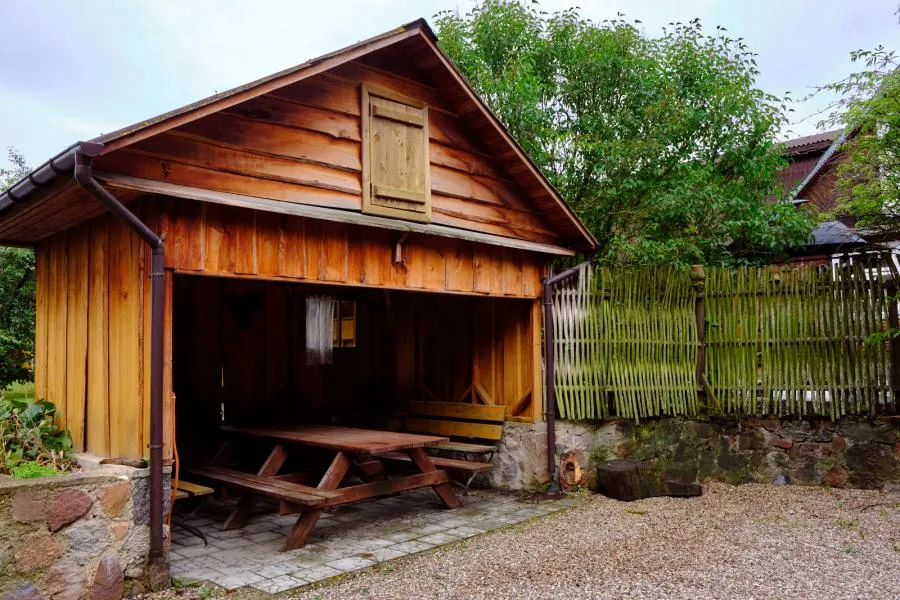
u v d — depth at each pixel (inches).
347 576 184.4
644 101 407.5
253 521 250.1
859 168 274.2
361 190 230.1
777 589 169.0
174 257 179.9
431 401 338.6
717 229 386.3
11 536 150.9
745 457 299.3
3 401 217.6
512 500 277.4
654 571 183.8
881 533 219.5
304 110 216.4
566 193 411.5
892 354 276.8
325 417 348.2
